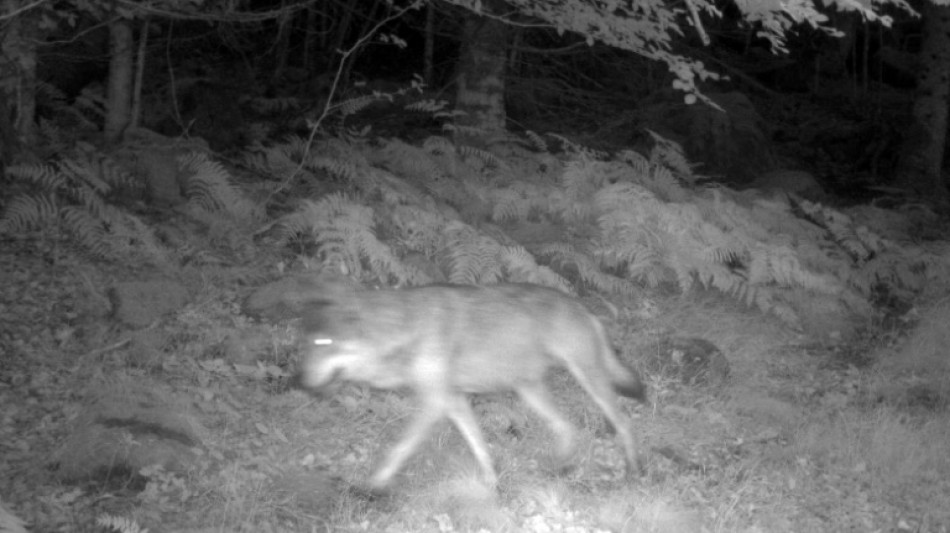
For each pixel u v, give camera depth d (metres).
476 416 6.48
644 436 6.60
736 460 6.52
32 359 6.39
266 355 6.78
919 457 6.60
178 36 12.12
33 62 7.95
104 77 11.24
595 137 12.64
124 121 8.96
